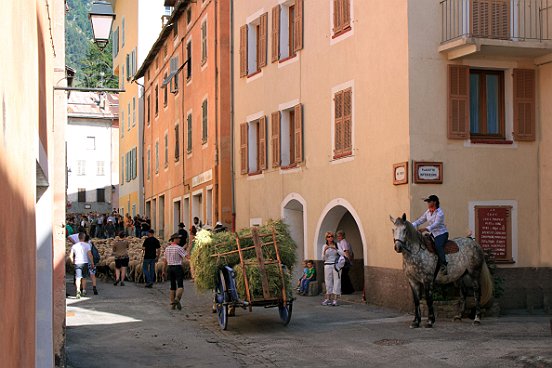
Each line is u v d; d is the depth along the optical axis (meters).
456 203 18.05
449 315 16.61
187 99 37.19
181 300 22.34
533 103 18.69
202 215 33.78
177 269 20.14
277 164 25.81
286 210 25.41
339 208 22.12
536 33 18.28
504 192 18.42
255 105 27.98
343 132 21.27
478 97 18.75
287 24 25.84
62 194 11.73
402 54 18.16
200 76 34.22
